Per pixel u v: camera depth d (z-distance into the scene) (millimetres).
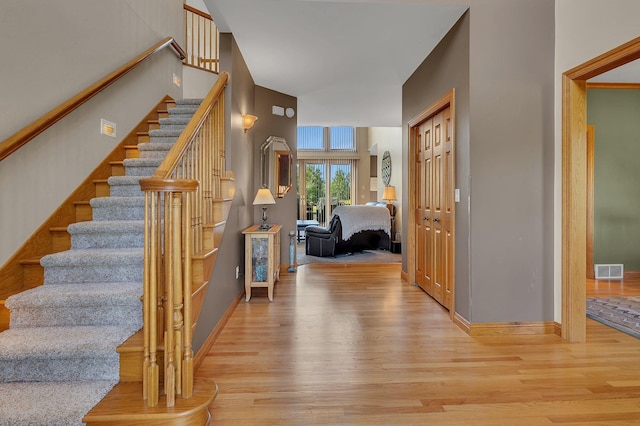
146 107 4031
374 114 6742
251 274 3924
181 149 1980
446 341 2777
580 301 2775
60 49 2666
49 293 2072
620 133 4855
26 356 1766
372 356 2510
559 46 2898
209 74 5711
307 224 9688
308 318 3318
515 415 1819
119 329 2006
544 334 2930
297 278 5043
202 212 2523
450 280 3400
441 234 3705
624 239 4879
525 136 2922
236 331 2984
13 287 2225
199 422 1633
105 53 3275
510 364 2385
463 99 3018
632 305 3639
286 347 2658
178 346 1684
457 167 3143
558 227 2908
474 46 2895
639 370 2299
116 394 1707
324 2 2943
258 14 3135
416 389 2068
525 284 2928
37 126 2258
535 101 2922
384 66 4301
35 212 2430
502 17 2904
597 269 4820
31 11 2373
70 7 2779
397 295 4125
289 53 3938
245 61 4172
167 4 4738
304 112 6598
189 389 1699
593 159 4828
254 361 2426
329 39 3609
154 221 1633
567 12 2818
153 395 1623
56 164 2637
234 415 1815
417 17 3123
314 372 2271
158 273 1695
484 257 2902
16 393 1688
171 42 4496
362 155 12031
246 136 4301
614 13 2426
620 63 2467
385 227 7477
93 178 3074
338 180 12055
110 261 2334
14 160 2254
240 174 3938
